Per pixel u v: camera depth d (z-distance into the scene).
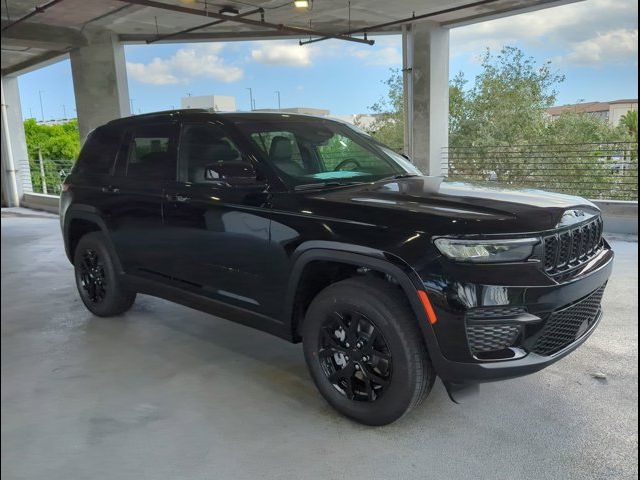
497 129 19.67
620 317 4.22
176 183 3.54
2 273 6.43
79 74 13.14
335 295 2.66
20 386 3.20
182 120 3.64
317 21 12.59
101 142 4.36
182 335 4.09
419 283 2.31
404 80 12.91
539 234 2.35
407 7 11.25
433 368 2.49
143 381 3.27
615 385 3.07
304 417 2.81
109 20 12.12
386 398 2.54
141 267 3.94
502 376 2.31
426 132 12.60
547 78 20.38
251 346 3.85
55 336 4.09
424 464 2.37
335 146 3.54
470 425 2.68
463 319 2.26
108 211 4.09
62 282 5.95
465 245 2.27
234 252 3.14
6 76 16.34
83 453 2.50
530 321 2.29
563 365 3.36
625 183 9.57
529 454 2.42
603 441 2.51
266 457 2.45
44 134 29.25
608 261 2.88
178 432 2.67
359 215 2.58
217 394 3.08
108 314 4.48
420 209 2.50
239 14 11.23
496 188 3.00
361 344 2.61
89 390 3.15
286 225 2.83
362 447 2.51
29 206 15.72
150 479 2.30
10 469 2.37
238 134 3.23
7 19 11.69
